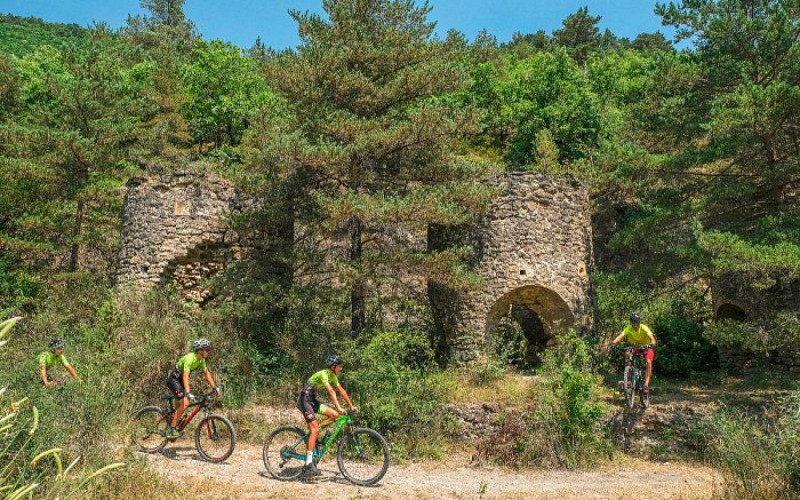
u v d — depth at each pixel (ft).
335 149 40.68
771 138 43.42
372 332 42.80
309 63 44.29
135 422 31.09
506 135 102.06
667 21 49.52
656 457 34.73
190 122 98.53
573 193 47.88
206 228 47.96
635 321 36.88
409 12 47.98
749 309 51.55
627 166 46.32
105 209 61.26
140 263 47.39
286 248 48.14
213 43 105.91
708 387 44.45
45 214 59.67
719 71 47.98
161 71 96.37
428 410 36.40
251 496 23.90
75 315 49.90
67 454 23.09
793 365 47.60
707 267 39.99
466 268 44.34
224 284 44.52
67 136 55.21
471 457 34.17
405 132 41.86
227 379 39.91
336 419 27.96
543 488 28.43
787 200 46.47
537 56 111.04
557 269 45.44
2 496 11.51
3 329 9.95
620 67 124.77
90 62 63.41
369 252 45.50
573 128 90.38
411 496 25.45
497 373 42.11
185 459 29.81
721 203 46.88
